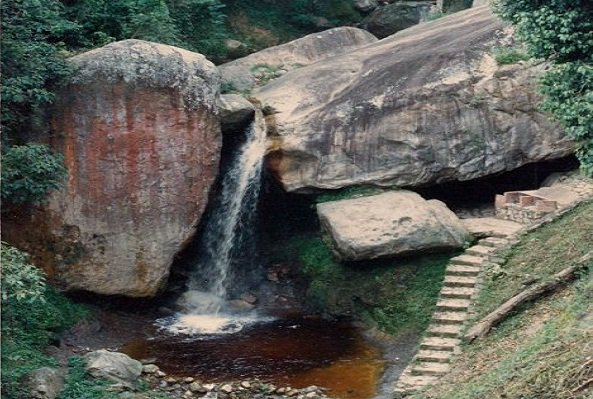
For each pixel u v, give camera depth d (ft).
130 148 52.70
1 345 41.75
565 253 44.88
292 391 43.39
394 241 50.14
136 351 48.85
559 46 41.86
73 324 50.08
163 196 53.31
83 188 52.06
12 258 38.06
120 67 52.60
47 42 55.01
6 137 49.70
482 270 47.32
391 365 46.32
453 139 55.01
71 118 51.98
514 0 43.01
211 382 44.75
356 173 55.62
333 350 48.83
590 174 40.88
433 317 45.19
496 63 55.83
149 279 53.01
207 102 54.44
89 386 42.09
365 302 51.83
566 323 36.81
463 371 39.73
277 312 55.11
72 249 51.88
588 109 39.34
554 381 32.22
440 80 55.83
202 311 55.26
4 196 47.50
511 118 54.95
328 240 53.36
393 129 55.36
